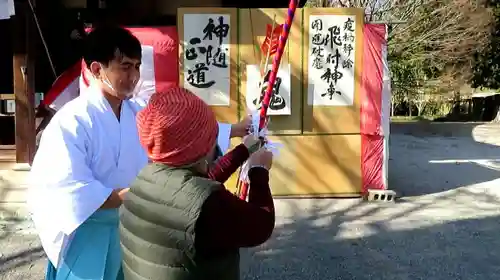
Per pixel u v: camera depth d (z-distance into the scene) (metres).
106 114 1.96
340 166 5.88
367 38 5.70
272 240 4.52
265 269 3.88
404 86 16.95
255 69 5.63
